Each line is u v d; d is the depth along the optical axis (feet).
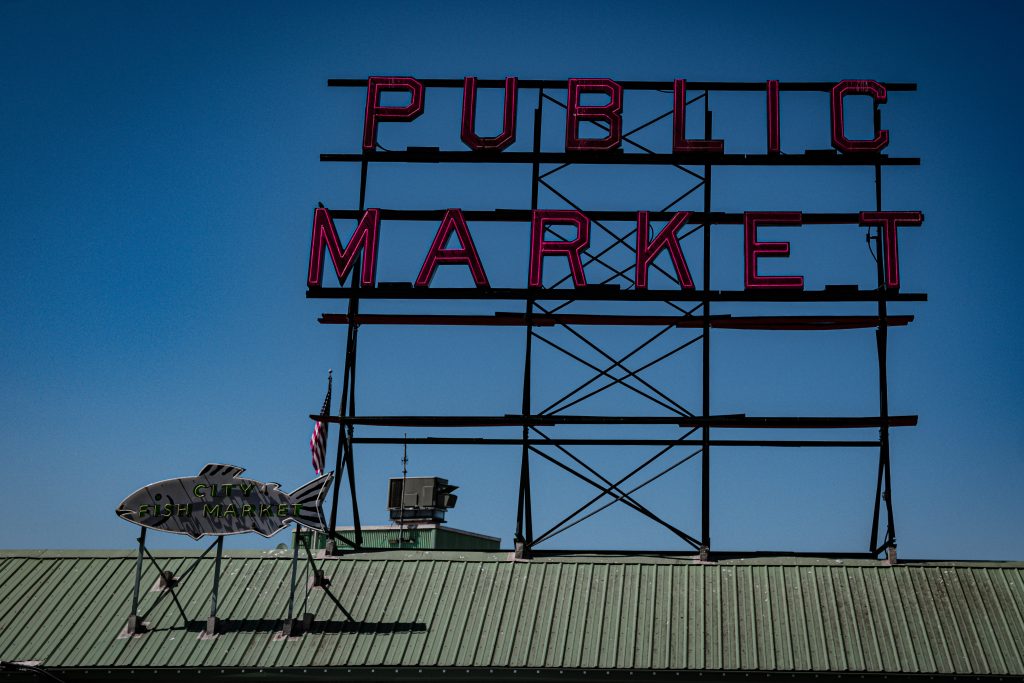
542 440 139.85
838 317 141.28
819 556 135.54
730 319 141.90
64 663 127.44
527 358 142.82
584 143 147.23
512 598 131.13
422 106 149.28
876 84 146.72
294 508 131.95
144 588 136.56
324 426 139.13
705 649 123.85
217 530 131.75
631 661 123.24
